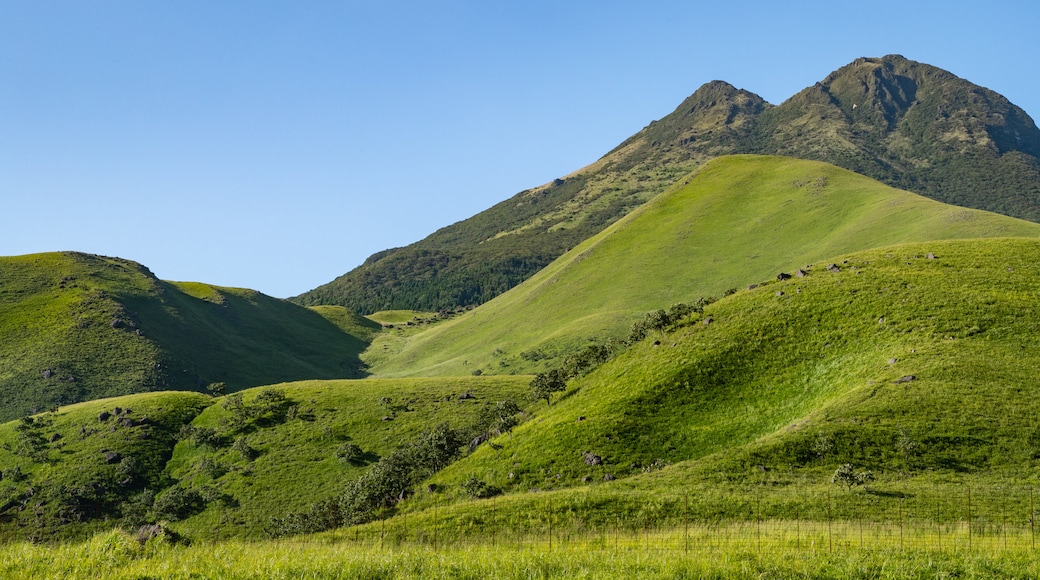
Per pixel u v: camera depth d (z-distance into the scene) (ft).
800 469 161.27
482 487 203.51
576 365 310.24
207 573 70.59
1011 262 274.77
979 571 78.13
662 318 299.38
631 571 74.08
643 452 201.77
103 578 68.08
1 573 68.18
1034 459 151.02
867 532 110.93
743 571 74.79
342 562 74.84
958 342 210.38
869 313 244.63
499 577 71.36
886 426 170.50
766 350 242.58
